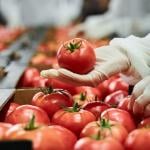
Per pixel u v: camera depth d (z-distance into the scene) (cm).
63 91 154
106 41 436
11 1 1099
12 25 1105
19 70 225
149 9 648
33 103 149
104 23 558
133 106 134
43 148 103
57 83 177
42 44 460
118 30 544
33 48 391
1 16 1099
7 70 221
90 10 688
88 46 135
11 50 337
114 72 139
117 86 195
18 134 105
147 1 646
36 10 1125
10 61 270
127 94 174
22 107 132
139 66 142
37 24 1132
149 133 109
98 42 420
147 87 130
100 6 680
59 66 138
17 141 88
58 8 1130
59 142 106
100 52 143
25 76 231
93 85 135
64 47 135
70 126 127
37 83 216
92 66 136
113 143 103
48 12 1134
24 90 173
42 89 161
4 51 322
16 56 302
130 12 638
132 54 143
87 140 104
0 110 132
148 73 140
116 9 634
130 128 129
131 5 639
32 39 520
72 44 134
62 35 601
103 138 106
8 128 113
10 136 105
